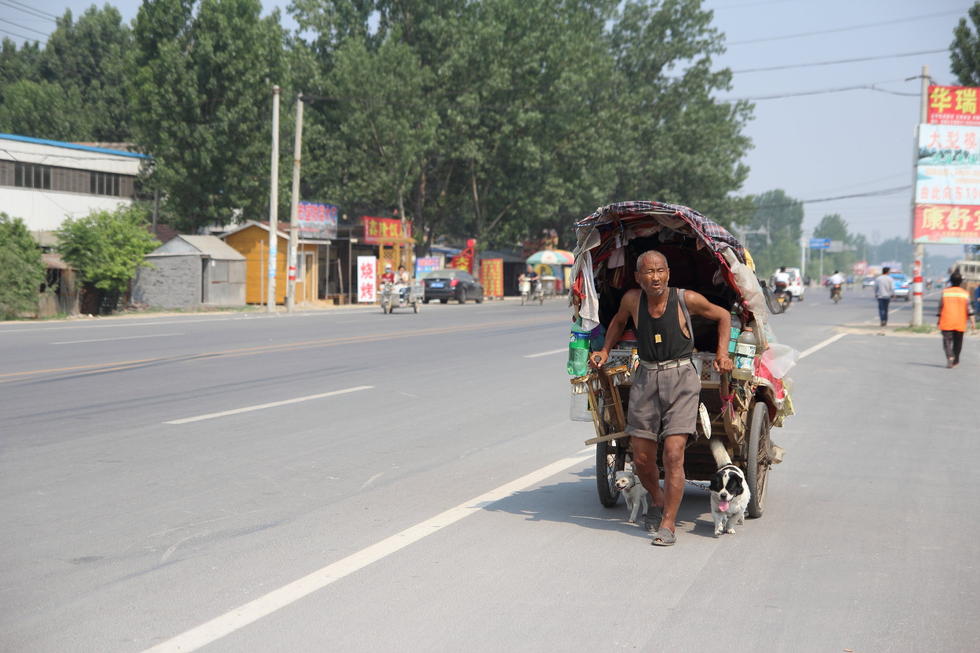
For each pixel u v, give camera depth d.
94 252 36.72
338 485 8.46
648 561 6.26
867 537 6.99
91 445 10.05
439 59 64.12
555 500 8.03
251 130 52.75
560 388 15.67
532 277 69.75
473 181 66.31
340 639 4.77
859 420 13.05
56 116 78.62
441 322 33.94
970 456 10.52
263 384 15.34
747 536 7.00
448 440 10.88
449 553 6.35
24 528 6.86
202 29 51.66
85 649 4.62
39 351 20.16
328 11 66.44
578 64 66.25
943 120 31.97
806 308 52.88
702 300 6.75
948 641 4.89
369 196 60.50
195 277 45.19
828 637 4.92
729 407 6.97
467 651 4.64
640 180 81.38
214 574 5.82
